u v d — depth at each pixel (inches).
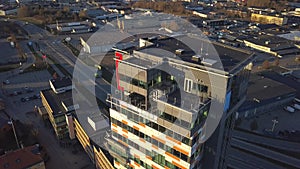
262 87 5039.4
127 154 2111.2
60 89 4392.2
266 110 4662.9
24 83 5728.3
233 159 3437.5
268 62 6407.5
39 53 7490.2
